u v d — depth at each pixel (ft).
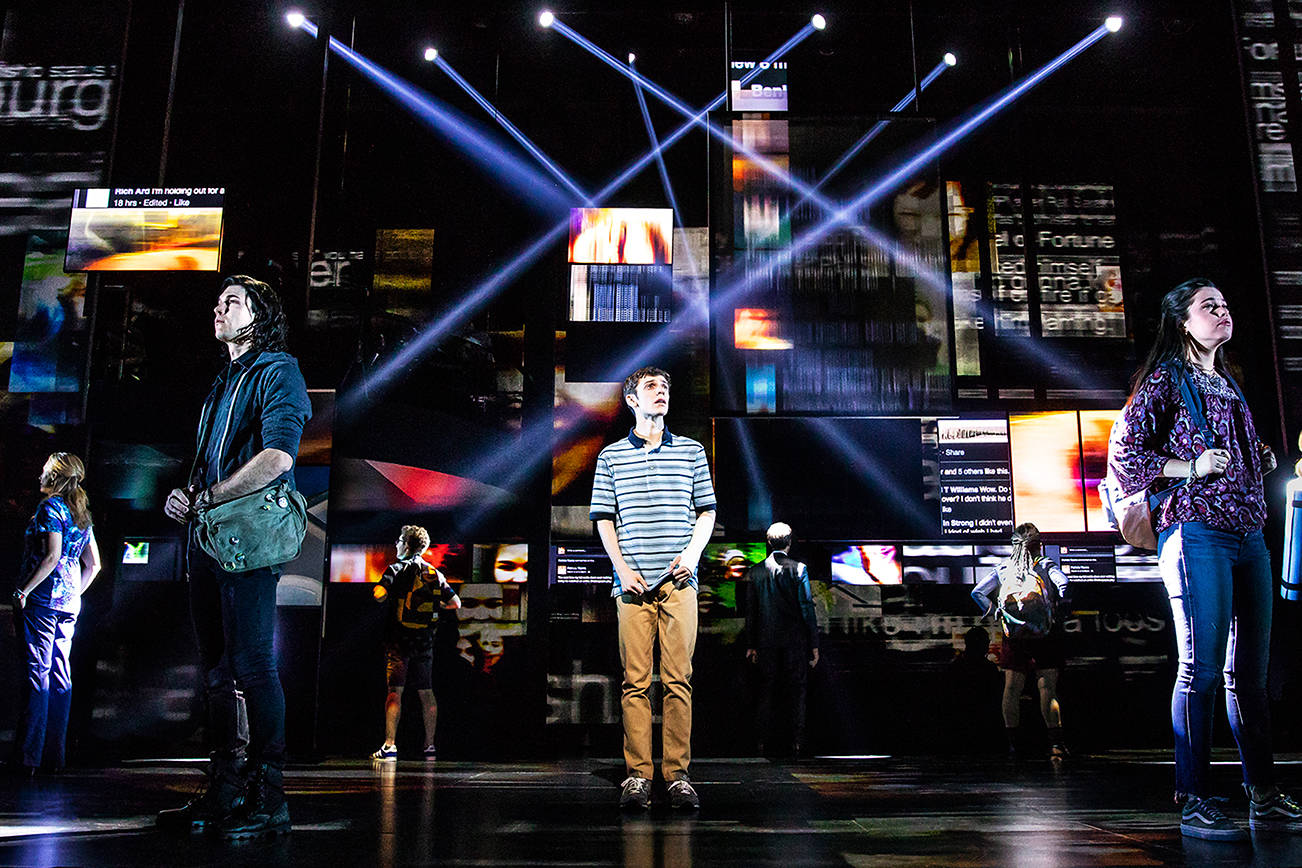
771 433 22.31
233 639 7.58
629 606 10.33
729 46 23.59
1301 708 20.22
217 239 21.75
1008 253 23.21
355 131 23.58
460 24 24.17
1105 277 23.12
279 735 7.63
